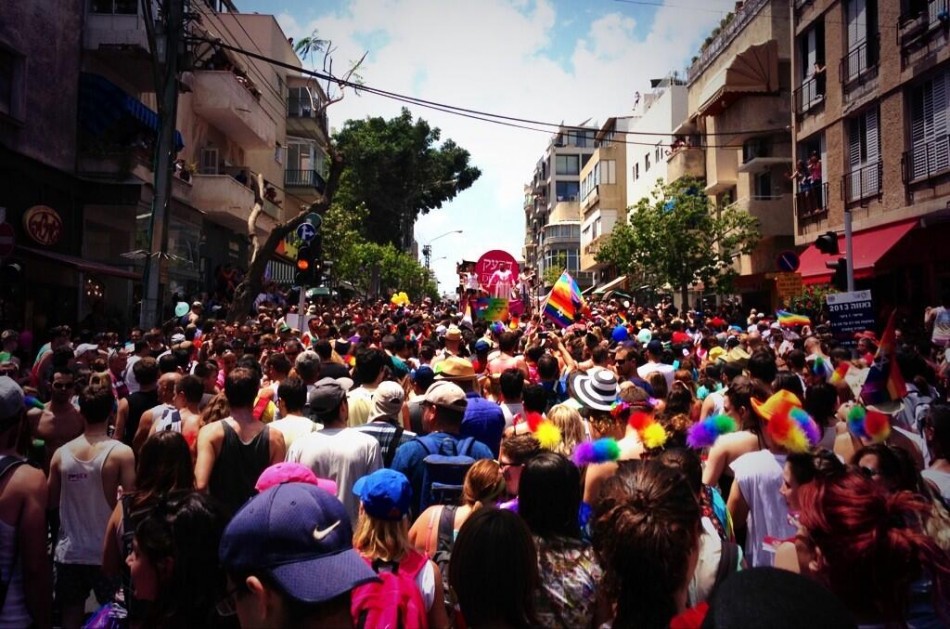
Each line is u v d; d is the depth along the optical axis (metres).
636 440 4.21
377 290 46.44
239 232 30.75
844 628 1.17
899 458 3.19
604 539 2.38
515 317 17.55
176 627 2.34
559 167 85.38
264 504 1.88
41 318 17.16
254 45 32.25
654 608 2.27
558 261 73.88
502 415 5.61
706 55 32.81
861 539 2.09
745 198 27.20
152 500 3.19
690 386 7.49
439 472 4.21
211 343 9.46
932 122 16.33
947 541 2.56
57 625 4.22
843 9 19.95
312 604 1.74
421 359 9.21
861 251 17.70
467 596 2.32
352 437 4.65
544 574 2.65
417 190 51.28
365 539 3.08
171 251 22.81
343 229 37.22
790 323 13.10
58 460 4.34
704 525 3.19
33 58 17.27
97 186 19.55
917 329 15.56
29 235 16.62
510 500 3.87
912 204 16.86
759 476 3.87
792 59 23.11
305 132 41.41
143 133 21.77
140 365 6.46
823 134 21.52
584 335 11.88
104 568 3.40
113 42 19.53
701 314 23.02
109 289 21.77
